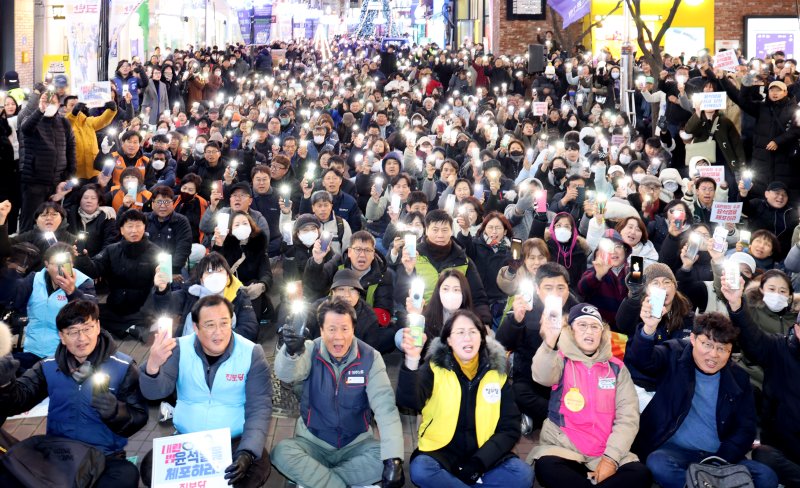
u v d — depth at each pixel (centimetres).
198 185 1090
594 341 581
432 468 562
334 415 589
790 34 3000
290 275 891
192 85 2416
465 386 575
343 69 3544
